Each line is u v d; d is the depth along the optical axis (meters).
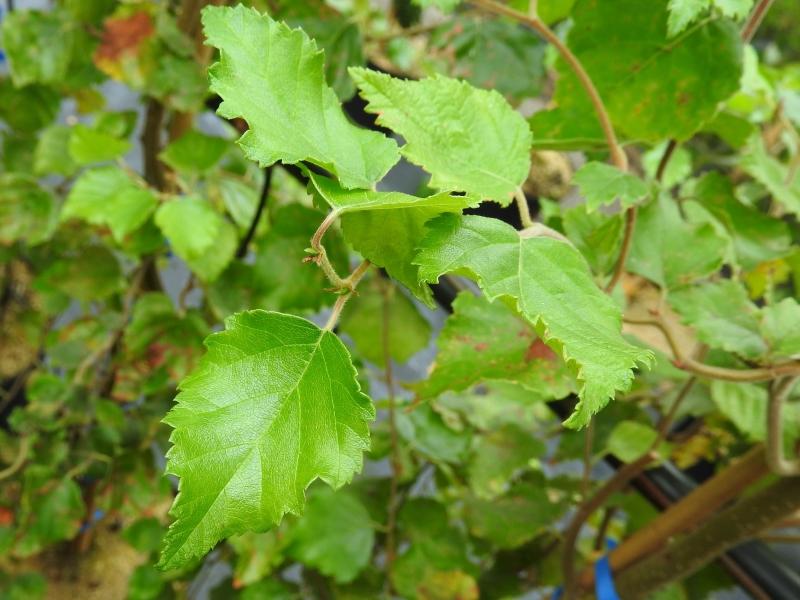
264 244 0.34
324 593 0.39
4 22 0.37
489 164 0.16
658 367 0.28
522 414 0.46
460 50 0.33
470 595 0.36
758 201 0.47
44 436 0.45
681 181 0.39
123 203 0.35
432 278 0.13
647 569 0.31
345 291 0.14
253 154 0.13
